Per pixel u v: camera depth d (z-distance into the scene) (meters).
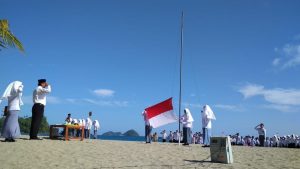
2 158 10.89
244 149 17.67
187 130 20.75
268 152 15.62
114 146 16.47
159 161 11.43
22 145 13.99
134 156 12.66
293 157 13.41
